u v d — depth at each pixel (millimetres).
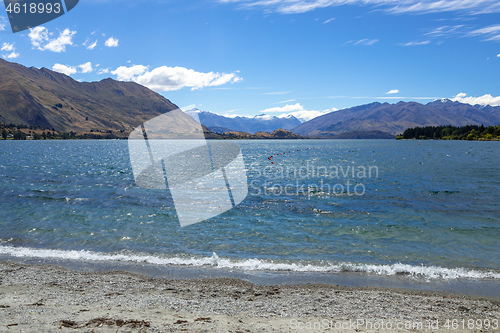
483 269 12852
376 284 11398
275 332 7598
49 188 31328
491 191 30984
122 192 29062
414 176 42969
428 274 12312
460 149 125438
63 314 8188
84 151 112000
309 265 13062
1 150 111125
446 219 20297
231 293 10297
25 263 12945
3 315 8023
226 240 16094
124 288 10516
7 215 20453
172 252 14438
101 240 15953
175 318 8195
